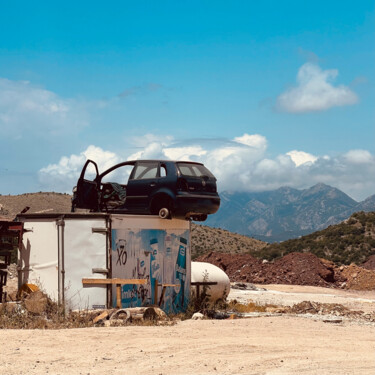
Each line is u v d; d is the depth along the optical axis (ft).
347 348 37.68
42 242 53.98
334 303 80.94
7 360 32.40
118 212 59.52
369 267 215.10
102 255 53.16
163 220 58.44
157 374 29.60
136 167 59.16
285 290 109.70
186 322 51.47
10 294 56.03
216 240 428.97
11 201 348.59
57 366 31.22
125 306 54.39
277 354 34.73
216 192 58.65
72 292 52.60
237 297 86.12
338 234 255.91
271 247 268.62
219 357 33.58
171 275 59.26
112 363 32.04
